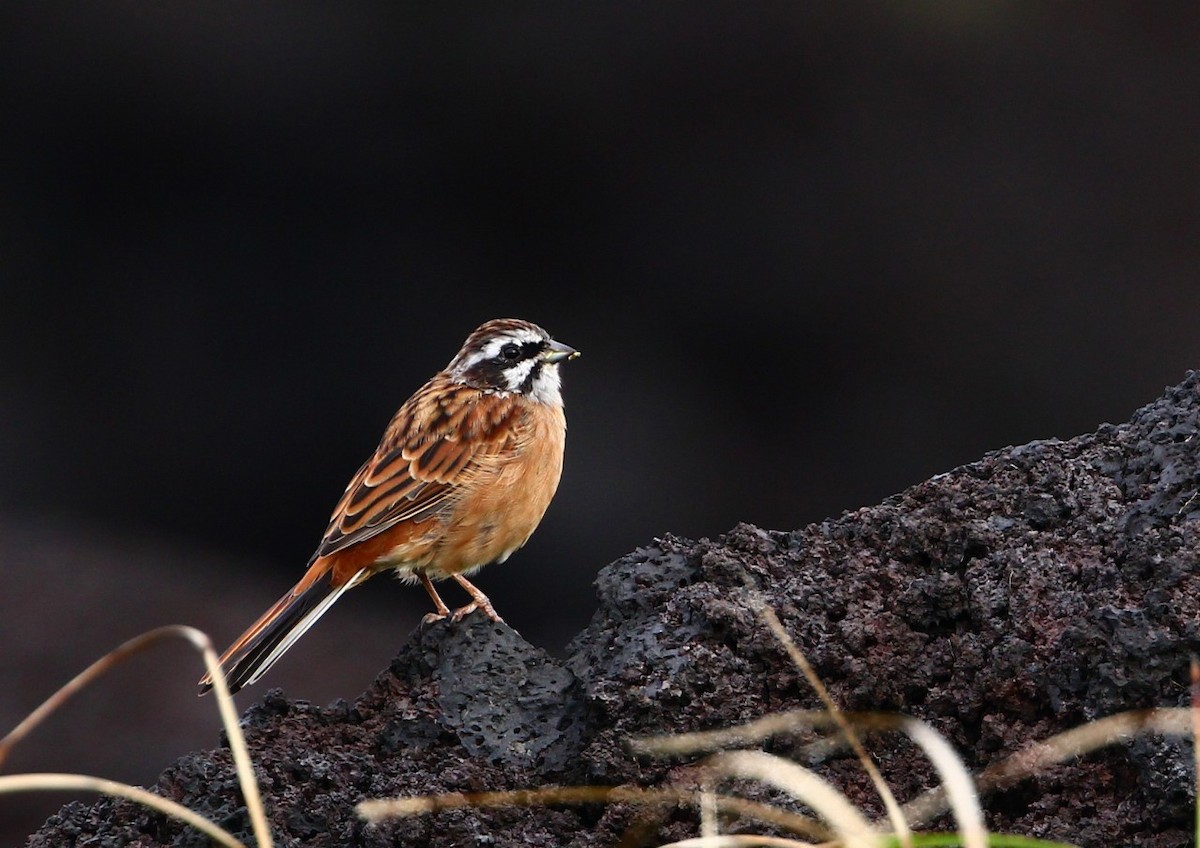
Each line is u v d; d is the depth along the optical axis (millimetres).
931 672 5168
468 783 5211
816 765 4988
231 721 4027
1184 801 4312
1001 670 4988
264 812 5137
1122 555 5277
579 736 5379
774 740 5012
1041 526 5668
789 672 5199
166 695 14312
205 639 3951
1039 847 3566
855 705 5129
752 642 5258
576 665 5707
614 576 5910
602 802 5035
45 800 12977
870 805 4840
